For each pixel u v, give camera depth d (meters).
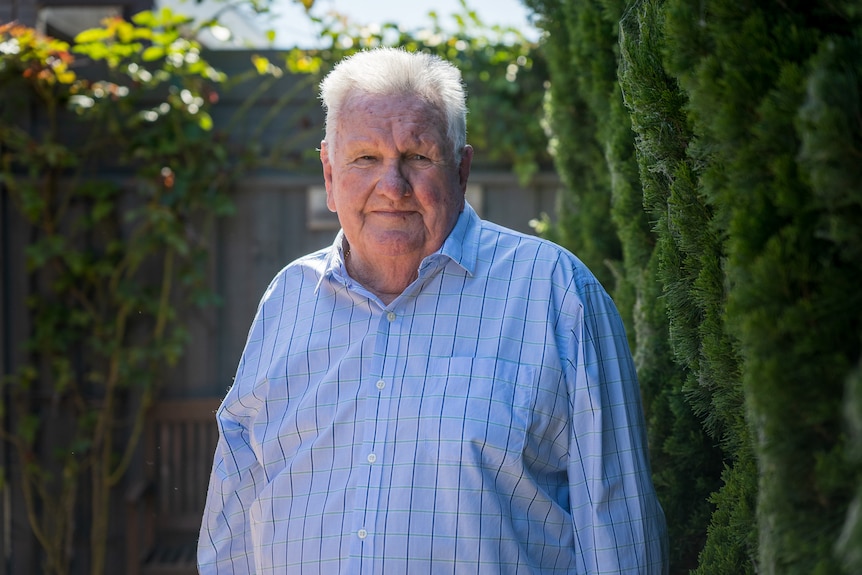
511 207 4.03
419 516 1.53
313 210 4.02
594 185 2.66
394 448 1.57
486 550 1.51
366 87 1.68
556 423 1.58
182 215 3.96
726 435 1.57
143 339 4.03
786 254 1.09
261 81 4.00
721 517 1.56
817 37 1.14
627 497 1.56
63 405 4.00
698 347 1.56
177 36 3.86
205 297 3.99
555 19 2.73
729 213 1.25
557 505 1.58
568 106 2.68
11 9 4.09
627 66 1.64
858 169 1.02
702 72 1.21
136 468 3.99
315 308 1.78
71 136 3.92
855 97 1.03
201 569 1.89
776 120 1.11
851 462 1.02
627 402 1.60
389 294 1.75
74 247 3.98
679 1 1.28
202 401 3.98
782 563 1.14
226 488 1.84
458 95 1.73
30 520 3.94
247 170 4.03
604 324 1.63
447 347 1.62
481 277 1.67
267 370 1.78
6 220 3.96
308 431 1.68
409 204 1.66
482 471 1.52
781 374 1.09
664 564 1.60
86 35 3.80
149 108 3.93
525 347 1.60
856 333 1.07
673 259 1.58
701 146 1.31
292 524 1.65
